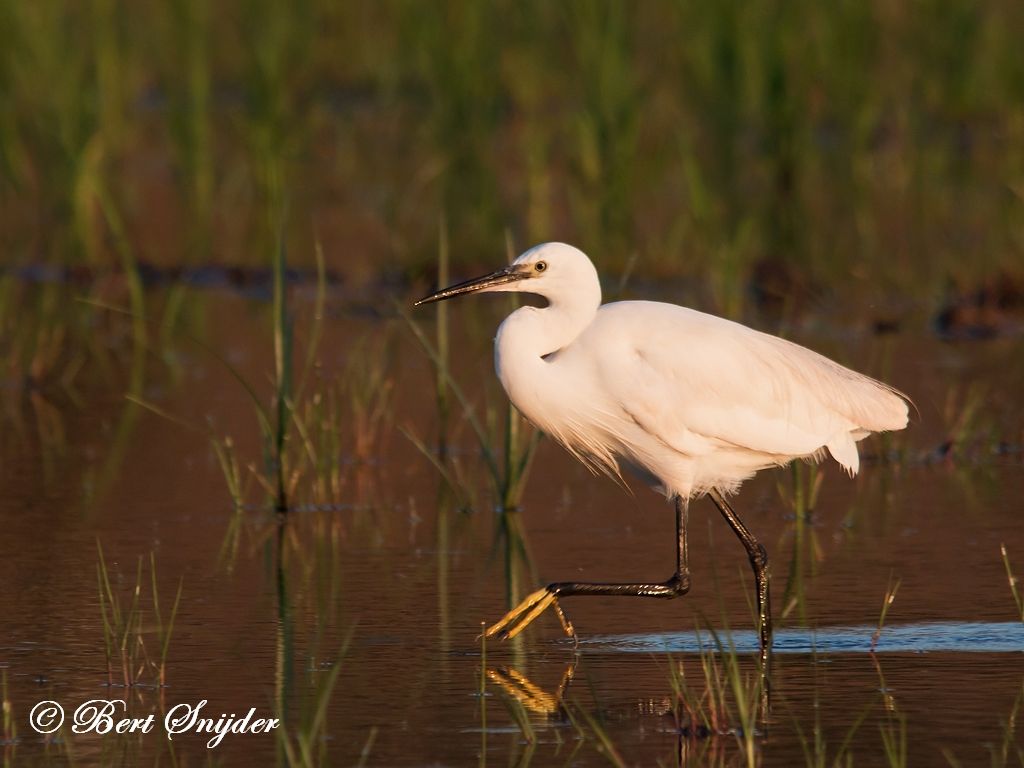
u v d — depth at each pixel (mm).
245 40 27703
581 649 9602
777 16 24734
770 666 9211
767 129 24781
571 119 23906
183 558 11414
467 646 9594
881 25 29000
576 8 23469
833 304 20141
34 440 14812
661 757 7852
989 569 11000
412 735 8125
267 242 23484
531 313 10227
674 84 27078
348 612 10219
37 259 23344
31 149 26000
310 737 7648
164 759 7891
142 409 15883
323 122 30703
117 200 25859
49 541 11734
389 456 14445
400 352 17938
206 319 19766
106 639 9203
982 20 29453
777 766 7711
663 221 24000
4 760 7867
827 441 10352
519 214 24531
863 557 11398
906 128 27594
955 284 20734
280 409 12828
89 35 27578
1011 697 8594
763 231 23016
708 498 13227
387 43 31172
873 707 8484
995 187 25422
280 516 12625
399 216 25047
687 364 10070
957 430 14398
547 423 10328
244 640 9633
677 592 10000
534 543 11930
